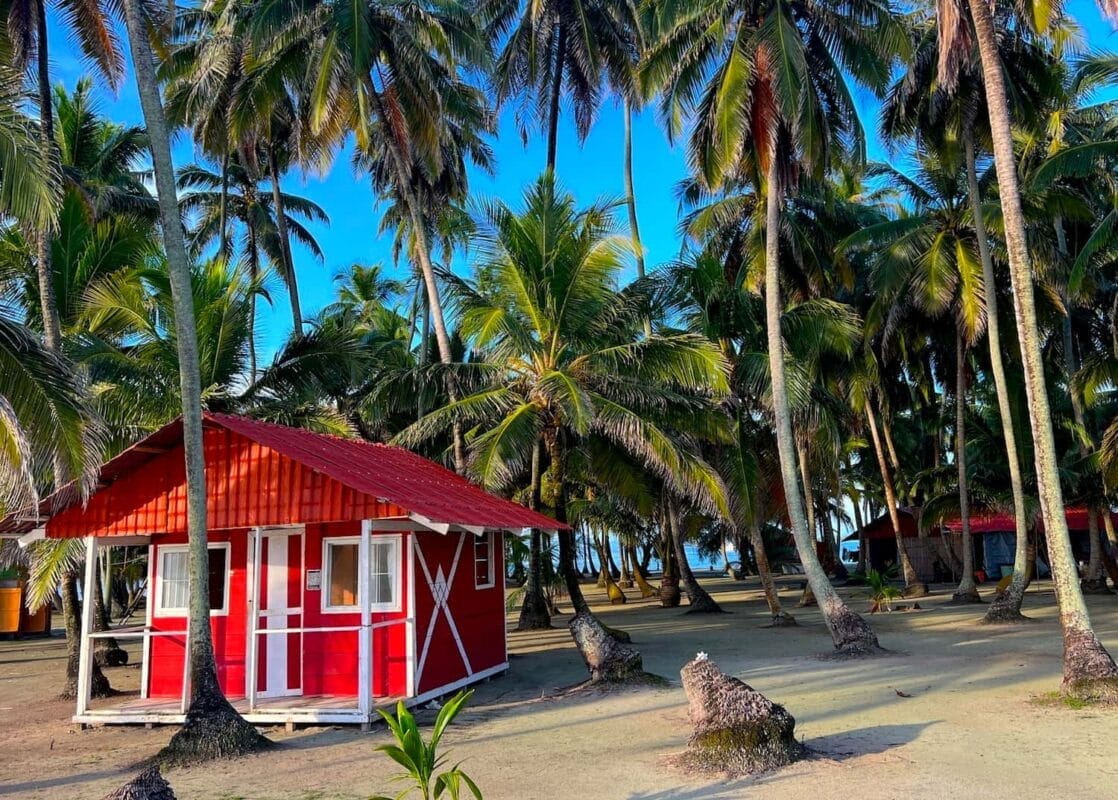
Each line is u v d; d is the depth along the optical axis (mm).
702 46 17203
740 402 22625
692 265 23000
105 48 14727
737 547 49375
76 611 15523
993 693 11547
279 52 20188
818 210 26422
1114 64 19906
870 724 9984
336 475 11297
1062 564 11227
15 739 11617
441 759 9180
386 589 12734
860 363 28031
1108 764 7875
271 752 9906
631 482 19469
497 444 15742
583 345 17844
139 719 11930
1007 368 28297
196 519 10156
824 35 17359
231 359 17859
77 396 10633
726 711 8461
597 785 7930
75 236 17953
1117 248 23500
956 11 12531
